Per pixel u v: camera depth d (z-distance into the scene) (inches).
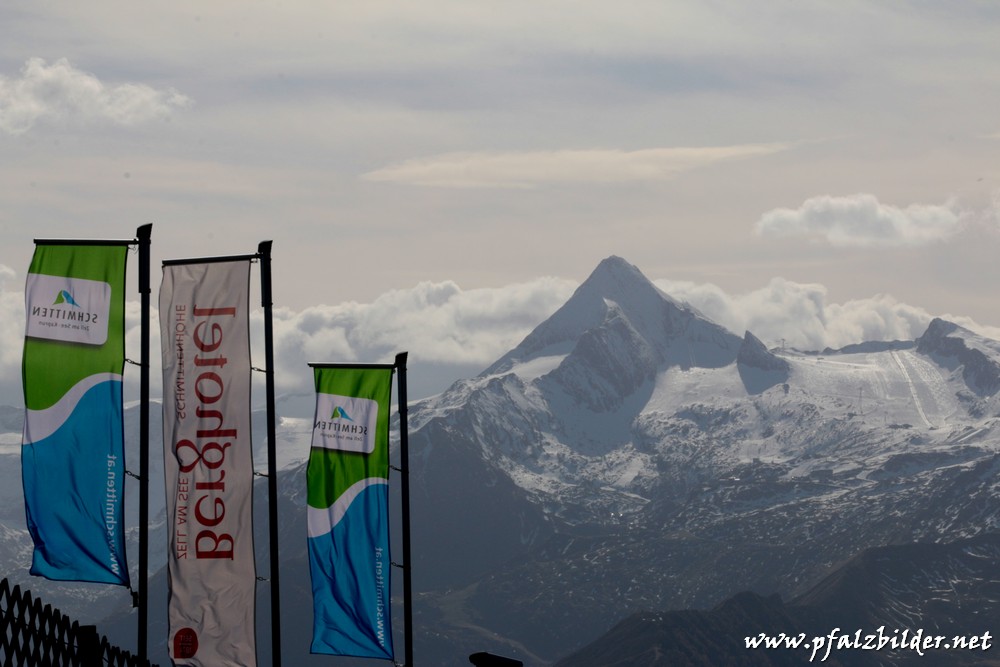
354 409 2556.6
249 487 2220.7
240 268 2244.1
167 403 2229.3
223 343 2230.6
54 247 2085.4
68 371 2069.4
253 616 2210.9
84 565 2053.4
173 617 2206.0
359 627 2536.9
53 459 2063.2
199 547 2215.8
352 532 2546.8
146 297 2209.6
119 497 2068.2
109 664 1470.2
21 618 1299.2
